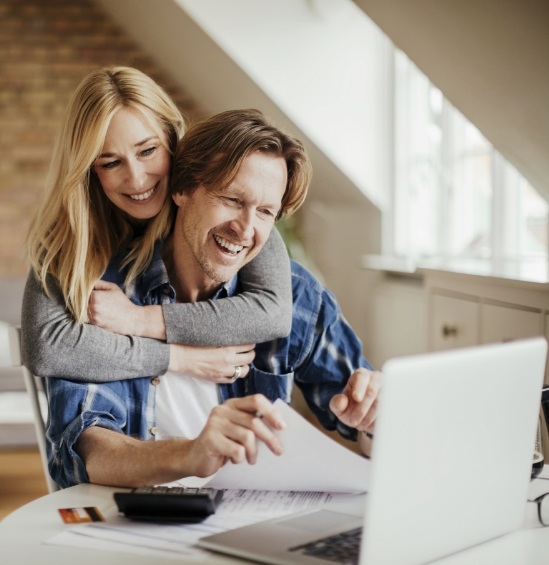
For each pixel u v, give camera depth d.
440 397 0.91
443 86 2.66
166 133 1.55
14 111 5.63
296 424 1.13
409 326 4.17
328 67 4.44
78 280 1.45
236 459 1.12
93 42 5.64
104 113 1.47
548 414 1.28
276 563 0.93
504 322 2.32
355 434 1.65
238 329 1.53
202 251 1.47
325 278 5.28
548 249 3.25
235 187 1.41
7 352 3.93
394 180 4.54
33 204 5.67
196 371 1.51
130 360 1.45
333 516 1.08
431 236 4.34
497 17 2.05
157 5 4.43
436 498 0.94
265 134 1.42
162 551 0.99
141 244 1.58
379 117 4.52
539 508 1.12
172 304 1.52
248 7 4.29
